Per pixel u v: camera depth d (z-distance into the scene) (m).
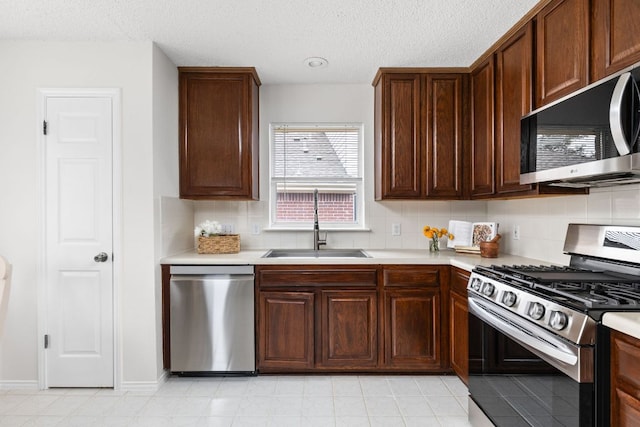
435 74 2.86
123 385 2.42
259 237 3.21
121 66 2.43
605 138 1.40
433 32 2.30
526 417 1.53
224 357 2.55
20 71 2.42
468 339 2.09
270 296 2.58
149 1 1.97
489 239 2.83
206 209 3.20
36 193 2.43
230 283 2.54
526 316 1.48
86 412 2.15
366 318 2.58
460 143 2.85
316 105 3.24
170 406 2.22
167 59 2.65
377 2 1.98
